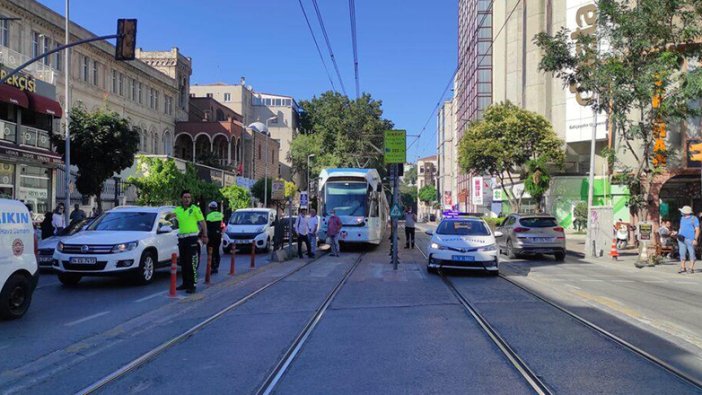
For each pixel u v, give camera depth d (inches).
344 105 2778.1
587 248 908.0
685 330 328.2
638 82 725.9
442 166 4210.1
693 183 993.5
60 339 310.3
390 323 347.6
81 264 487.2
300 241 827.4
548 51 797.9
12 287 357.7
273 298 447.5
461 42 3410.4
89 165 973.2
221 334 320.2
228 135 2198.6
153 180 1221.1
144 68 1824.6
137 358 269.6
